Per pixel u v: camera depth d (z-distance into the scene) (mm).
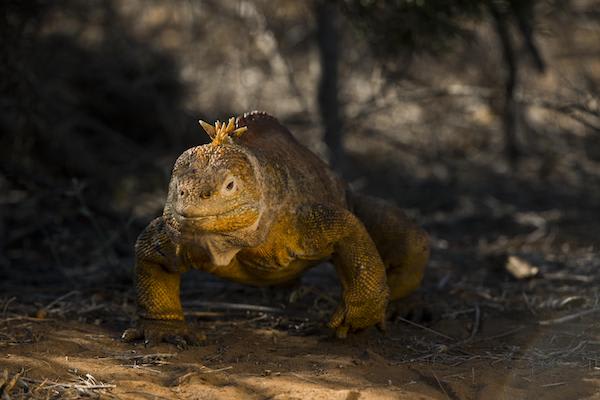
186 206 7000
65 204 15172
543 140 21984
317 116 18734
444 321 9688
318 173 8938
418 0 13547
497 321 9695
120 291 11078
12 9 14516
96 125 19062
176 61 21906
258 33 24375
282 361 8023
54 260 13391
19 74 14461
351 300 8398
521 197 18359
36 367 7457
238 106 22578
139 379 7426
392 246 9398
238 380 7457
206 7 25250
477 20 14086
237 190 7230
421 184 19703
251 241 7539
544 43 25500
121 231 14461
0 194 16281
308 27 24344
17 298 10562
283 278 8594
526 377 7633
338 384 7391
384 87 19531
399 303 9742
